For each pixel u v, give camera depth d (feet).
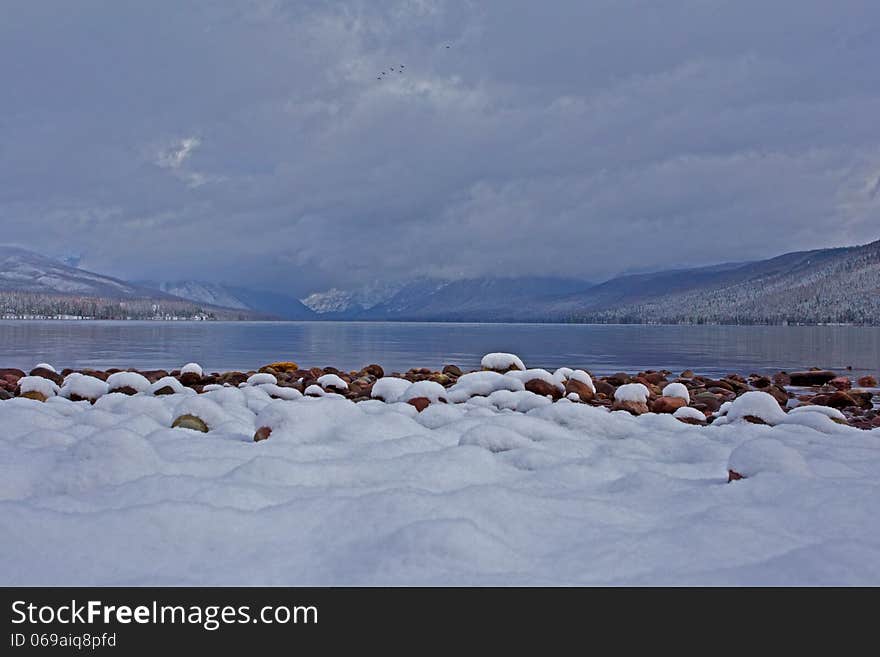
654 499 13.64
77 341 151.64
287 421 18.83
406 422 20.33
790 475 14.19
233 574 9.60
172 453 16.10
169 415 22.45
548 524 11.76
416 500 12.03
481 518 11.63
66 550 10.10
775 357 107.14
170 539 10.56
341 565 9.94
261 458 14.53
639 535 11.28
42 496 13.00
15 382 42.96
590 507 12.64
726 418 25.11
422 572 9.59
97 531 10.63
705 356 109.81
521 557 10.28
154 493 12.48
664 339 193.77
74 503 12.19
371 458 16.52
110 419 20.03
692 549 10.69
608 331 302.66
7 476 13.50
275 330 295.48
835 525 11.73
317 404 20.89
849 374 75.15
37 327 283.38
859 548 10.23
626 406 32.86
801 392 54.49
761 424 23.58
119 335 196.24
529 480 15.14
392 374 66.08
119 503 12.17
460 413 22.24
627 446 18.81
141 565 9.82
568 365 87.97
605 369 81.76
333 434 19.12
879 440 19.76
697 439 20.16
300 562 10.03
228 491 12.67
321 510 11.84
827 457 17.49
